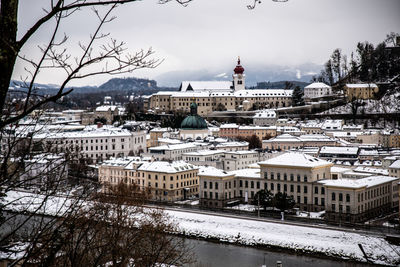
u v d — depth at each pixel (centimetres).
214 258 17588
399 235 18350
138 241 9219
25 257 3534
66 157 4691
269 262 17188
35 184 3844
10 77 2527
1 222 3459
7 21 2488
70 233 3781
